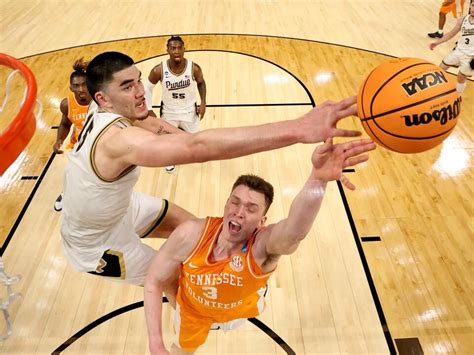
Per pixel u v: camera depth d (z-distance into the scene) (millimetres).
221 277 2141
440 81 1567
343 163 1526
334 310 3545
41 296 3684
